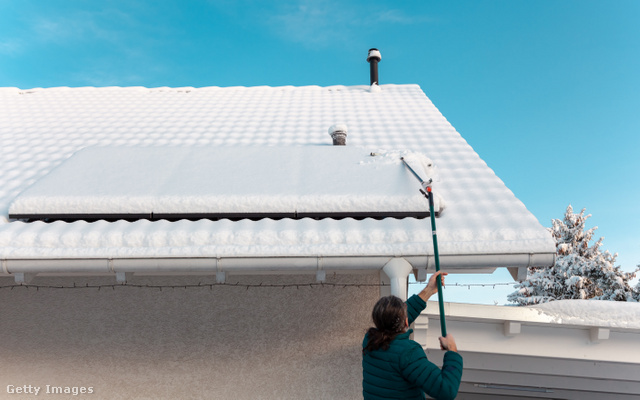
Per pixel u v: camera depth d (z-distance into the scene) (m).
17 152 6.66
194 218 4.45
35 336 4.95
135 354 4.88
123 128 7.69
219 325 4.89
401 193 4.50
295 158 5.48
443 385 2.41
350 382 4.71
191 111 8.79
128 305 4.96
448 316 4.56
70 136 7.33
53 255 3.85
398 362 2.51
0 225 4.35
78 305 4.98
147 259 3.85
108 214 4.42
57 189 4.68
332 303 4.86
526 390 5.51
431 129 7.54
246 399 4.76
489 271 4.33
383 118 8.22
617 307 4.59
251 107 9.11
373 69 11.51
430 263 3.84
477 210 4.51
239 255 3.82
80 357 4.91
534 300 16.14
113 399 4.83
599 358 4.66
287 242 3.92
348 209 4.40
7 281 5.02
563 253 16.88
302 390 4.74
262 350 4.82
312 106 9.15
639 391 5.11
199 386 4.81
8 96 10.07
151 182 4.82
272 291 4.90
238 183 4.78
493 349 4.68
